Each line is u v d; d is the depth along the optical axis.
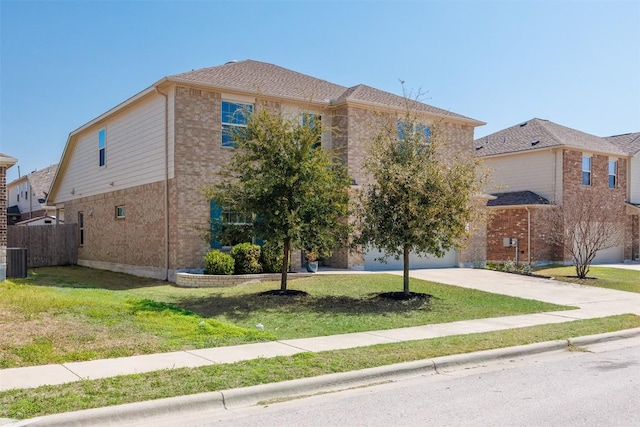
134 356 8.26
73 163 27.75
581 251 25.67
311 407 6.48
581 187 29.95
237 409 6.41
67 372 7.28
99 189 24.58
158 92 19.02
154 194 19.78
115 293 14.38
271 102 20.48
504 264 24.33
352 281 17.69
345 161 21.53
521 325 11.96
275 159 14.29
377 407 6.48
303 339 9.91
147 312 11.33
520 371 8.41
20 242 24.45
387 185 14.61
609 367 8.72
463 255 24.86
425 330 11.09
